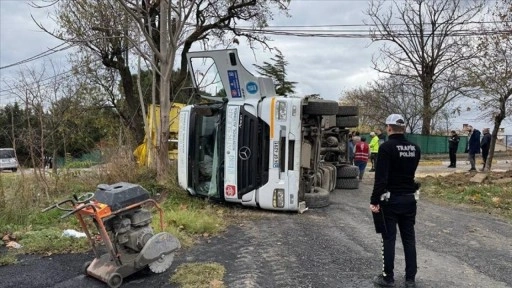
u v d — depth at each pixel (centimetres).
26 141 1123
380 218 532
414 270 538
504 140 4197
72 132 1983
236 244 715
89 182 1162
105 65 2056
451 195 1242
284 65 2386
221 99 1005
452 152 2325
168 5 1118
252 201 965
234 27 2028
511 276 594
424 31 3447
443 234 820
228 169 973
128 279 554
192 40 1917
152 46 1180
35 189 980
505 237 806
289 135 944
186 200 1020
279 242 729
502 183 1403
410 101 3950
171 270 583
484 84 1672
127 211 544
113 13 1580
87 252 659
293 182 948
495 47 1627
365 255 667
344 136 1473
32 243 684
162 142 1185
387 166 521
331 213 990
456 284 560
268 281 549
